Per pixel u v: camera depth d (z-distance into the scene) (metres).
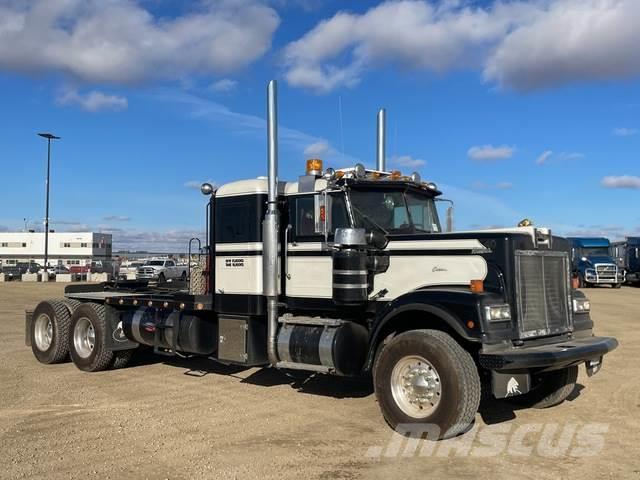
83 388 8.48
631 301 25.05
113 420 6.79
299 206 7.83
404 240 7.09
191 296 8.57
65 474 5.12
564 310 6.98
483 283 6.39
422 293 6.36
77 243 109.62
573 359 6.15
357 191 7.51
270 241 7.70
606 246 38.03
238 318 8.19
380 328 6.60
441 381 5.96
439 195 8.70
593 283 36.50
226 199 8.40
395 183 7.67
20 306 21.72
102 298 9.79
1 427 6.50
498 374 5.90
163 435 6.22
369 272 7.28
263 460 5.47
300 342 7.34
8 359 11.01
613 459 5.56
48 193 45.09
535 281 6.60
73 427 6.50
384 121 10.49
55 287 34.31
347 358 7.14
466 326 5.99
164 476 5.08
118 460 5.47
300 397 7.93
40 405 7.48
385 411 6.36
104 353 9.58
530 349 6.16
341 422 6.72
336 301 7.15
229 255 8.32
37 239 109.81
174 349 8.89
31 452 5.68
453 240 6.73
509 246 6.38
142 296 9.48
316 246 7.63
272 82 7.72
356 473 5.16
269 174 7.71
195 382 8.90
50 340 10.45
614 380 9.12
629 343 12.90
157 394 8.10
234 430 6.41
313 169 7.82
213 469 5.24
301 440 6.06
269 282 7.67
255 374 9.48
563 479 5.04
